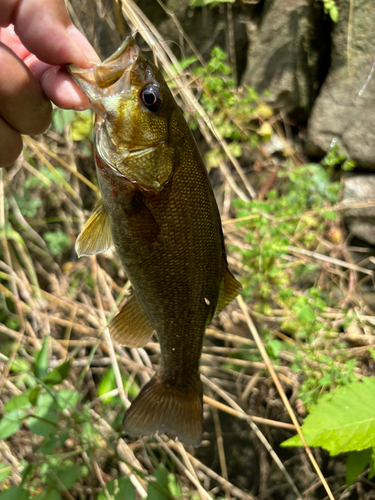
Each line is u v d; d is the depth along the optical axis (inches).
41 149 20.7
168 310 10.1
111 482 13.8
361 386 13.9
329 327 17.7
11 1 8.7
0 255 21.0
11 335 19.1
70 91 9.2
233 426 19.3
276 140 20.8
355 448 12.9
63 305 20.2
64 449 16.7
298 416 18.1
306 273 19.7
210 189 9.6
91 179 21.7
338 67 19.2
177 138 9.1
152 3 19.7
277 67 20.3
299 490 18.7
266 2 19.6
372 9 18.2
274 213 18.9
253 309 18.7
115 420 17.2
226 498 18.2
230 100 19.0
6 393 18.2
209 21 20.0
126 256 9.6
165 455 17.0
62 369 13.6
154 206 9.2
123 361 18.9
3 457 16.7
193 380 11.4
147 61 9.1
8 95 8.8
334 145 18.8
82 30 18.6
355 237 19.5
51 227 21.8
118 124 8.9
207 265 9.8
